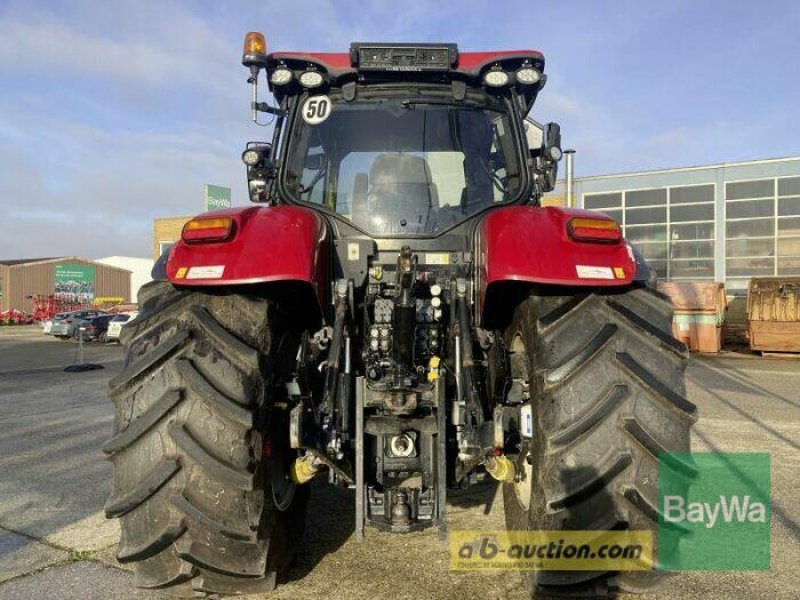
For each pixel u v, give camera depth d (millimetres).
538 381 2508
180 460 2414
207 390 2416
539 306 2645
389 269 3328
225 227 2623
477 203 3500
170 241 38750
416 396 2777
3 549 3453
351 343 2990
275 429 2785
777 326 14641
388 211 3436
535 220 2721
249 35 3512
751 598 2838
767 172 19062
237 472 2393
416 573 3072
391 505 2768
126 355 2564
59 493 4527
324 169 3549
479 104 3629
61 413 8094
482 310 2926
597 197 21344
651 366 2453
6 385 11219
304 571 3107
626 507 2396
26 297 48719
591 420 2375
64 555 3361
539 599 2754
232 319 2605
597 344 2451
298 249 2625
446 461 2828
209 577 2553
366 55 3508
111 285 52844
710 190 19781
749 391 9141
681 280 20172
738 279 19469
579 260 2539
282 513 2863
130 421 2434
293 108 3643
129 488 2414
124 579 3057
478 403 2654
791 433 6195
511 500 3117
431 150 3543
